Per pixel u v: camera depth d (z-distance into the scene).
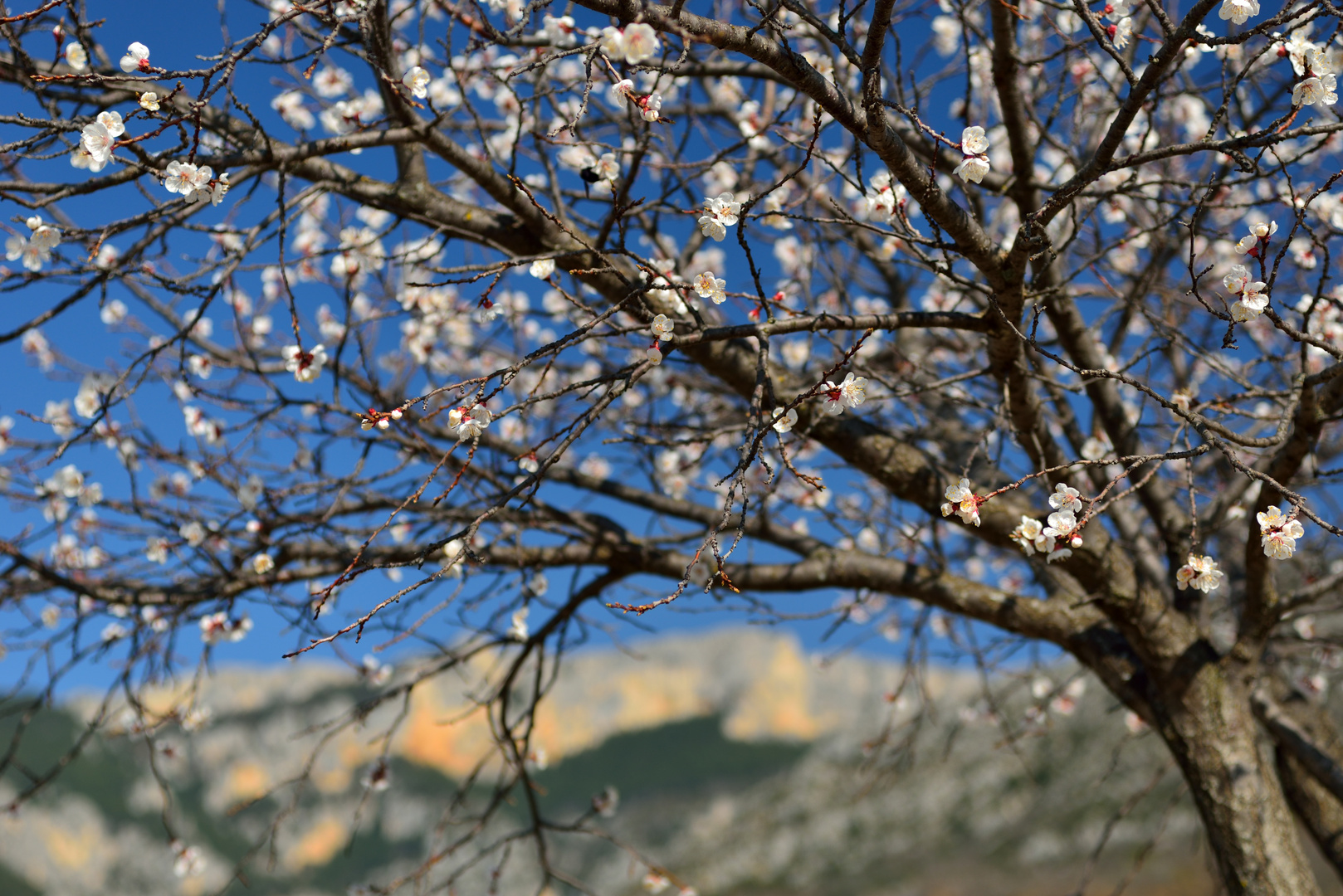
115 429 4.39
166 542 4.35
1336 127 2.47
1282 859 3.85
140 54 2.65
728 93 5.49
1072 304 4.29
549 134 3.61
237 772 69.38
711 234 2.78
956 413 4.72
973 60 4.82
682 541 4.82
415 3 3.79
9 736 64.69
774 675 87.81
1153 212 4.48
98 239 2.96
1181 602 4.39
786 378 3.99
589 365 5.57
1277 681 4.90
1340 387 3.27
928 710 5.05
